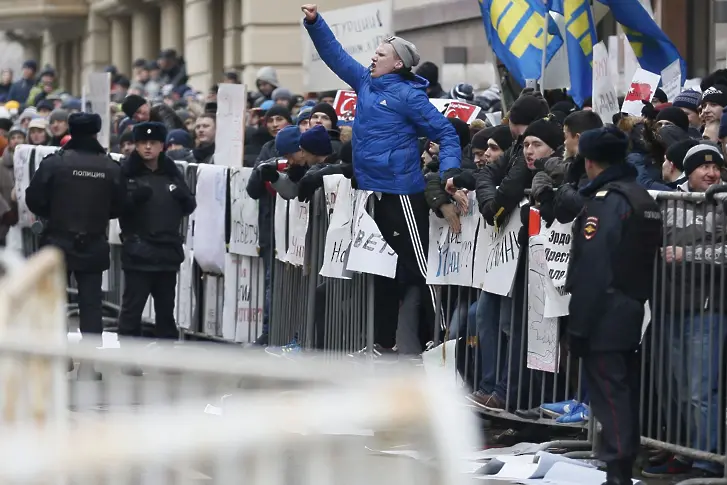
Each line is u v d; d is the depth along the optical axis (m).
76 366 8.73
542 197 16.89
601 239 14.15
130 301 24.58
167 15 76.44
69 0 92.56
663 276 15.89
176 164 27.42
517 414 17.95
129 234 24.55
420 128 19.62
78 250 23.77
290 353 21.06
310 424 6.91
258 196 23.50
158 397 8.02
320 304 22.05
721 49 32.56
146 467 6.88
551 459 15.80
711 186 15.27
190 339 27.58
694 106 21.20
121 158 29.34
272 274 23.91
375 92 19.86
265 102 32.00
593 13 25.25
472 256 18.88
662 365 16.03
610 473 14.38
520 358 18.02
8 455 6.95
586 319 14.19
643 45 23.00
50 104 47.97
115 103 46.00
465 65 40.53
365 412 6.93
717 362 15.44
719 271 15.33
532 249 17.50
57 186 23.72
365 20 27.67
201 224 26.19
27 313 9.68
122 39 88.62
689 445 15.75
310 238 22.06
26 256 32.78
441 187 19.20
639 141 18.91
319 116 24.33
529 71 23.09
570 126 16.55
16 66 118.81
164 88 51.84
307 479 6.90
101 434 6.93
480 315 18.69
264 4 56.31
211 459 6.88
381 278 20.33
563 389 17.89
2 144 34.25
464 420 7.02
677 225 15.74
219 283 26.05
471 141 21.67
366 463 6.93
